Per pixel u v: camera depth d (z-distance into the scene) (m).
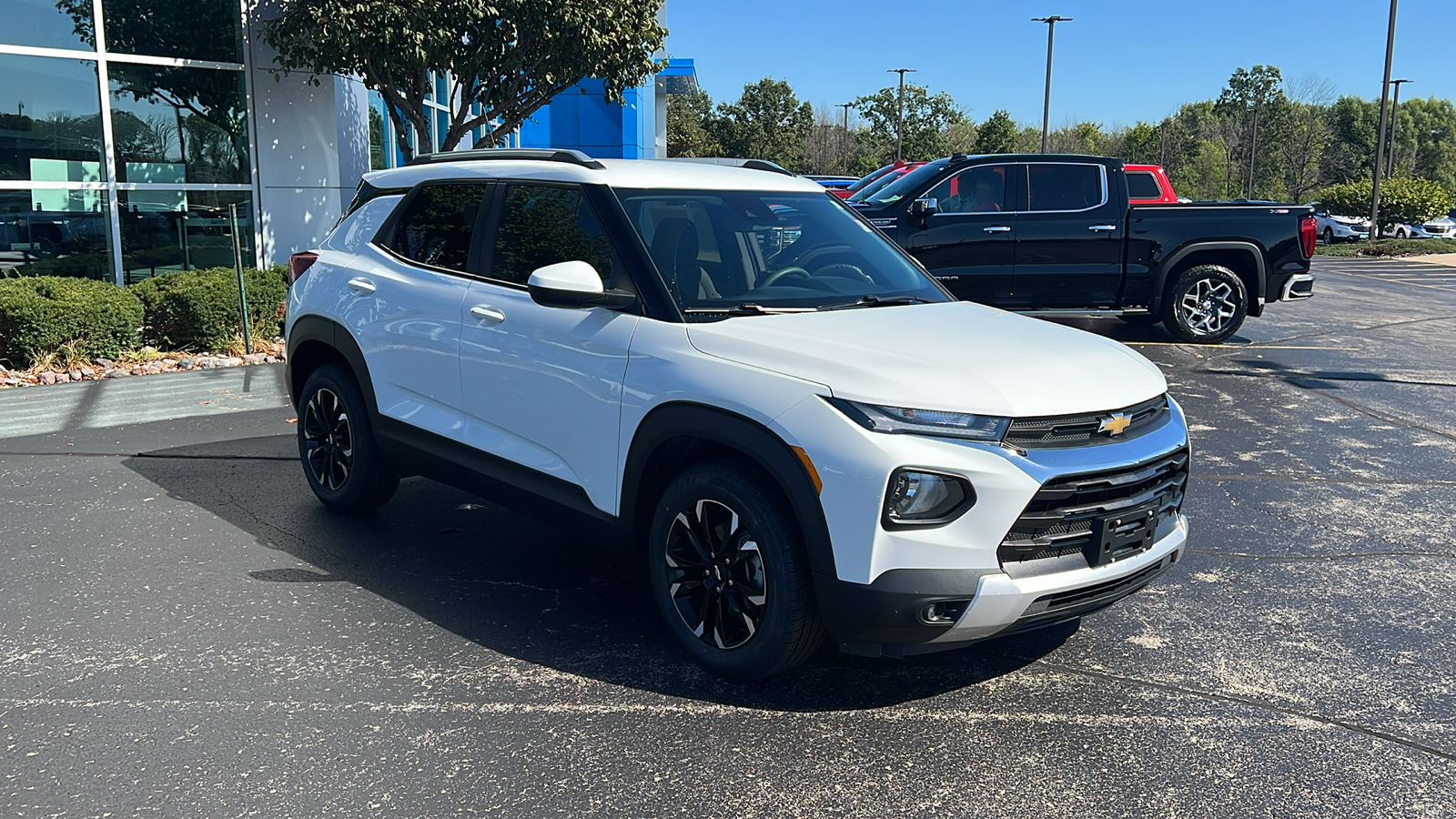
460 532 5.07
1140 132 74.62
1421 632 4.08
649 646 3.83
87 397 8.06
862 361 3.26
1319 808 2.87
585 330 3.81
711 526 3.52
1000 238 10.63
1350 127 99.50
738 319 3.64
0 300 8.59
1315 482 6.21
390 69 11.49
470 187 4.60
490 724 3.24
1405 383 9.43
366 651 3.75
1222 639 4.00
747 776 2.98
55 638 3.81
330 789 2.87
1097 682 3.62
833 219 4.61
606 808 2.81
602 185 4.05
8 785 2.86
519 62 11.83
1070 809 2.84
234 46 12.39
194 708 3.31
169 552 4.72
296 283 5.36
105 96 11.43
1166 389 3.64
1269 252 10.99
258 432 6.99
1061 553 3.20
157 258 12.02
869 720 3.32
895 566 3.04
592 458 3.79
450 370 4.39
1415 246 32.91
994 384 3.21
